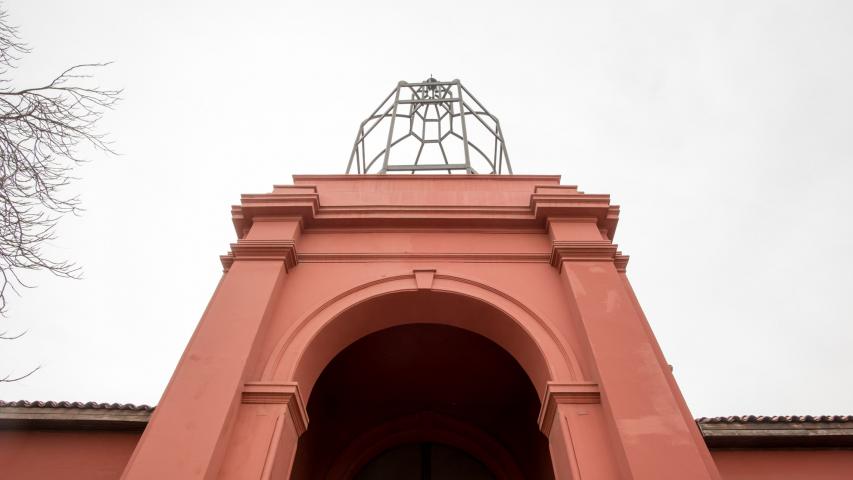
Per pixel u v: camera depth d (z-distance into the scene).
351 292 6.97
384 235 7.88
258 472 5.03
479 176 9.15
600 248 7.21
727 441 6.93
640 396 5.52
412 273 7.19
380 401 9.70
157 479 4.70
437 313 7.22
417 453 9.57
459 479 9.32
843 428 6.98
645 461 4.94
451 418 9.66
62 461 6.94
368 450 9.34
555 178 9.12
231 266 7.08
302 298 6.89
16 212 4.45
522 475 9.16
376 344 8.64
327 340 6.72
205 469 4.77
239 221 7.92
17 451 7.00
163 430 5.09
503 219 7.91
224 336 6.04
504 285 7.08
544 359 6.20
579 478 5.09
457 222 7.93
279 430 5.35
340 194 8.71
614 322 6.31
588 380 5.93
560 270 7.22
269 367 5.98
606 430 5.46
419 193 8.83
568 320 6.64
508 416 9.71
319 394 9.04
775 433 6.91
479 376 9.23
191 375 5.59
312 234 7.89
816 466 6.94
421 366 9.10
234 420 5.39
